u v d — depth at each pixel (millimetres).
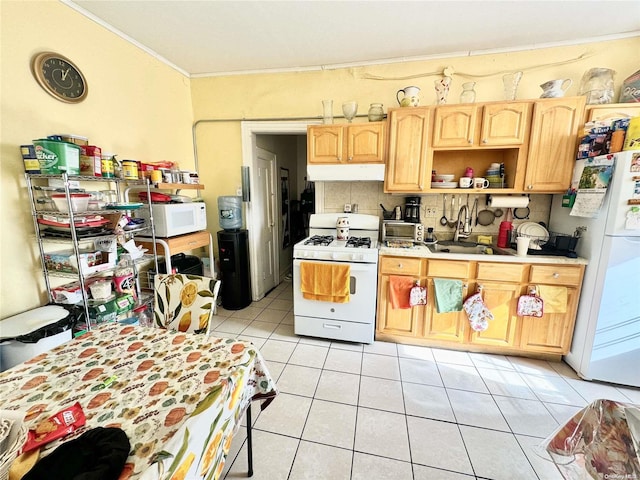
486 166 2555
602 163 1815
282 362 2178
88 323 1704
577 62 2287
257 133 3094
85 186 2018
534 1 1790
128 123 2303
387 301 2373
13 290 1625
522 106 2115
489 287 2143
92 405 859
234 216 3090
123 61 2229
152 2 1816
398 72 2594
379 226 2822
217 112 3033
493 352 2289
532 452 1433
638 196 1686
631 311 1786
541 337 2143
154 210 2307
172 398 887
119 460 646
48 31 1717
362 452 1435
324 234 2887
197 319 1417
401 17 1969
